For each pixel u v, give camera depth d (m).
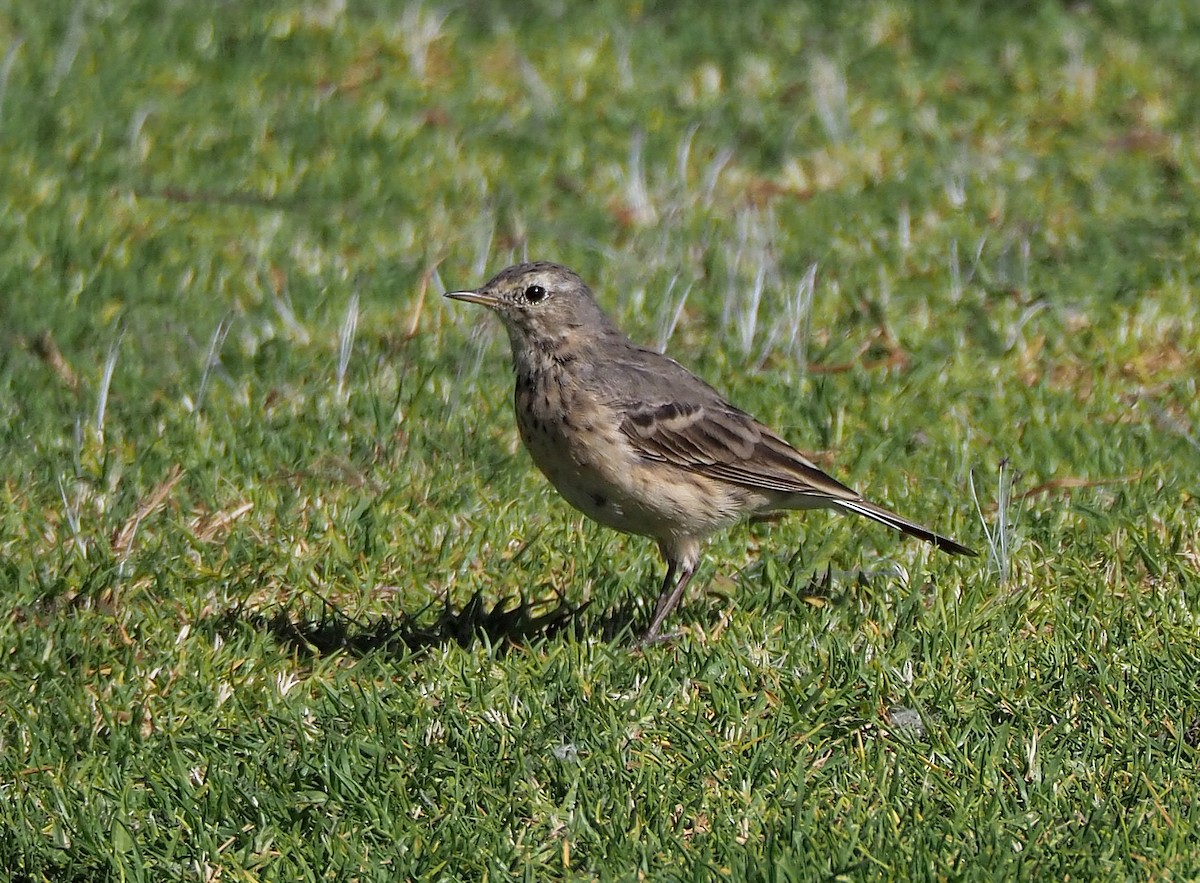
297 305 15.24
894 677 9.85
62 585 11.26
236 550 11.76
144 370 14.21
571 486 10.98
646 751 9.28
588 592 11.55
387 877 8.30
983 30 20.52
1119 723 9.30
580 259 16.22
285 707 9.87
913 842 8.23
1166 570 11.20
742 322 14.75
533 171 17.80
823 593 11.24
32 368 14.19
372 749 9.34
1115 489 12.30
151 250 16.06
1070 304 15.05
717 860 8.26
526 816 8.84
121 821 8.79
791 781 8.88
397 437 13.20
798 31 20.69
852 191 17.39
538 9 21.22
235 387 13.85
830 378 14.02
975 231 16.41
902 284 15.56
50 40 20.17
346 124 18.53
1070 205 16.97
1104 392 13.63
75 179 17.39
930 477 12.65
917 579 11.02
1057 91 19.23
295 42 20.14
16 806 9.09
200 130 18.42
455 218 16.94
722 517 11.01
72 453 12.90
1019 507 11.94
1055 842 8.34
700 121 18.78
